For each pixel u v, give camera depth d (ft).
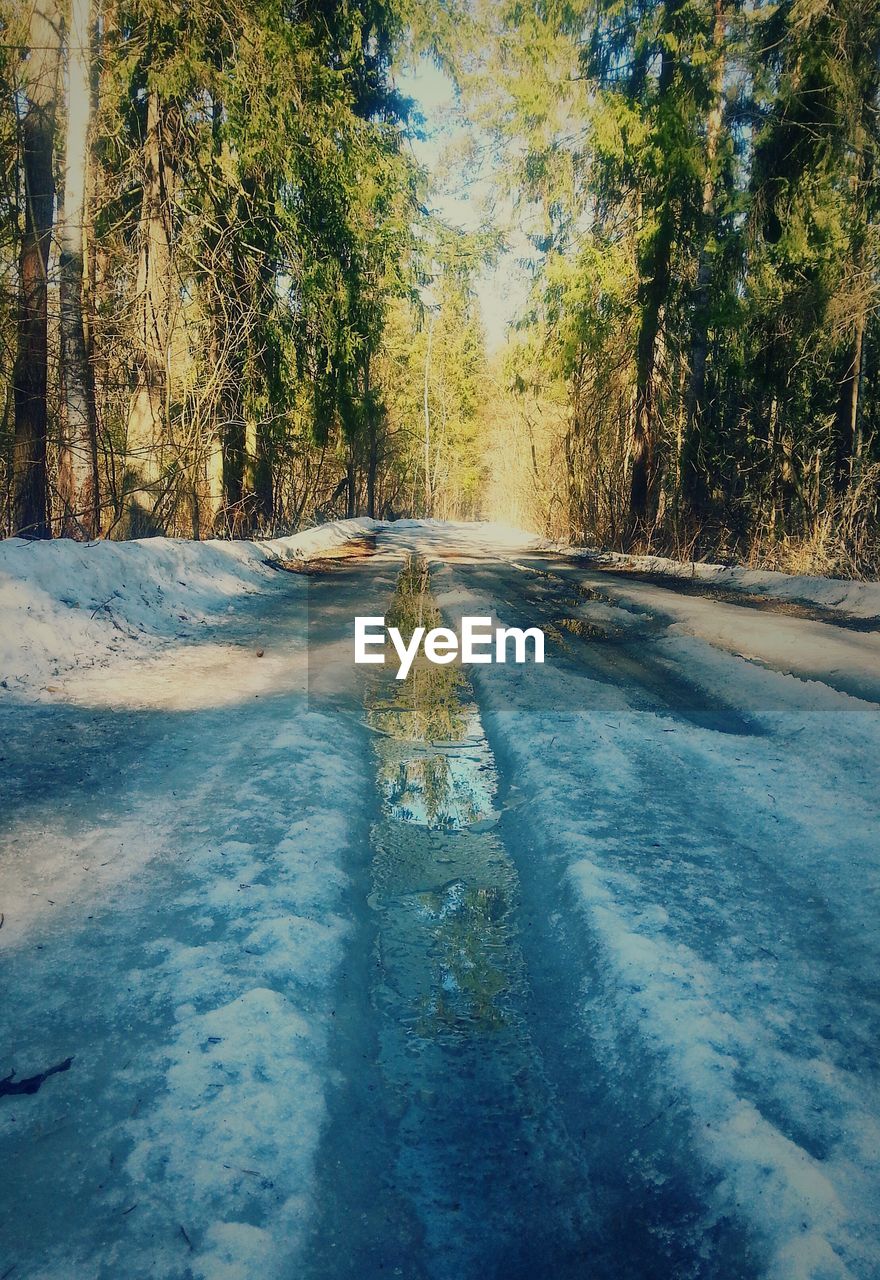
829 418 48.01
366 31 60.23
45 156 33.47
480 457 204.74
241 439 54.49
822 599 35.88
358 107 65.05
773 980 8.62
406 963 9.84
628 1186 6.59
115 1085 6.90
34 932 9.12
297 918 9.71
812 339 45.39
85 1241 5.51
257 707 18.45
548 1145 7.14
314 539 67.41
